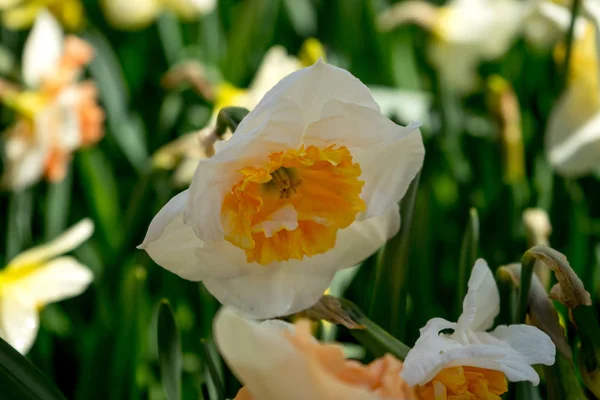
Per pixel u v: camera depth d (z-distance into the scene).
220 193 0.60
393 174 0.62
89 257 1.01
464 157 1.13
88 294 1.01
